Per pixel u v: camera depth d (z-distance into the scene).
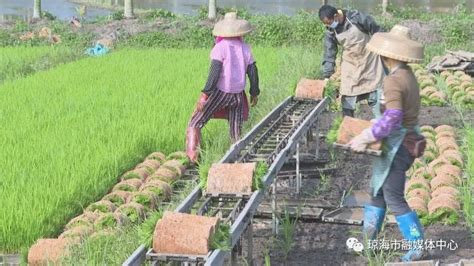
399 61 6.85
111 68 18.03
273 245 7.86
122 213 8.16
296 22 24.55
